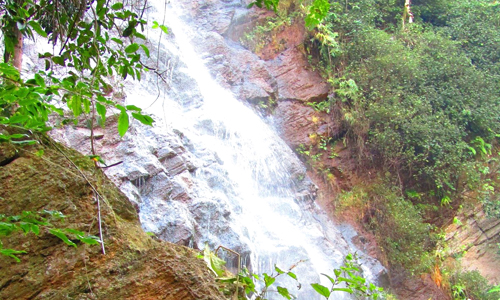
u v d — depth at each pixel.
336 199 12.58
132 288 2.05
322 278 8.98
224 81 12.95
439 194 13.72
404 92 14.08
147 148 7.09
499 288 11.84
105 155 6.49
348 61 14.48
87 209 2.23
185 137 8.68
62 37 3.20
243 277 2.57
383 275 10.52
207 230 6.83
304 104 13.85
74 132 6.30
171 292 2.06
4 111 2.29
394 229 11.92
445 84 15.33
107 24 3.54
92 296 1.98
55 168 2.28
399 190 13.05
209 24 14.86
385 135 13.04
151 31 12.20
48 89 2.24
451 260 12.93
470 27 18.22
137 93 9.56
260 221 9.20
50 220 2.12
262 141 11.58
